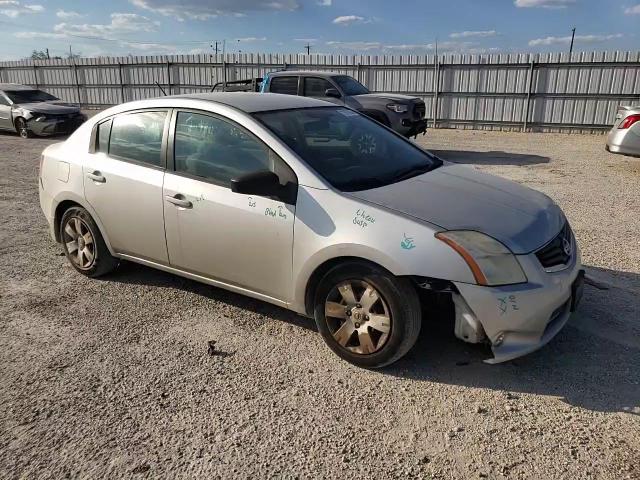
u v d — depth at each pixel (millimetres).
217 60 22859
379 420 2863
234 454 2615
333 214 3244
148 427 2812
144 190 4074
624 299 4258
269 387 3166
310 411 2941
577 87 17516
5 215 7055
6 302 4344
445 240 2984
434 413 2918
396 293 3092
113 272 4891
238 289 3824
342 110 4469
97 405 2998
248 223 3549
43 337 3766
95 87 26812
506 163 11430
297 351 3564
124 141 4312
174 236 3979
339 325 3410
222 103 3889
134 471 2506
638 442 2660
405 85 20016
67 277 4863
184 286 4629
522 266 3002
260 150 3580
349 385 3180
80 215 4660
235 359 3473
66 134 16328
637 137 9484
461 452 2621
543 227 3285
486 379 3217
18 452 2633
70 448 2660
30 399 3055
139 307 4234
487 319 2969
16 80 29531
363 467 2529
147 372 3322
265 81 12867
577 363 3367
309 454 2615
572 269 3277
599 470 2480
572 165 11023
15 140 15633
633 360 3395
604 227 6305
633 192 8227
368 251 3092
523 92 18281
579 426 2789
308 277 3385
